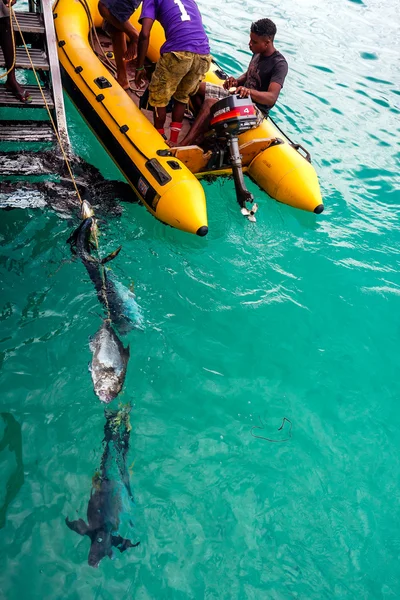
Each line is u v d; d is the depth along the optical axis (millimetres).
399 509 3029
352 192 5336
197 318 3855
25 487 2811
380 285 4340
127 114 4746
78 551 2627
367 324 4051
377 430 3410
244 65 7184
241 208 4551
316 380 3641
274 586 2646
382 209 5184
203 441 3164
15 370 3293
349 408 3510
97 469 2920
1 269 3850
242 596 2594
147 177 4406
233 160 4547
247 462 3107
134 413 3225
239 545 2766
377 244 4742
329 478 3119
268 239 4605
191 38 4293
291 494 3008
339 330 3990
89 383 3293
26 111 5523
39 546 2617
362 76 7777
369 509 3008
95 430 3074
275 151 4840
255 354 3715
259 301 4062
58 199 4445
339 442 3311
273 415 3383
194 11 4414
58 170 4652
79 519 2631
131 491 2857
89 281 3871
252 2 9641
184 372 3508
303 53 8133
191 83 4527
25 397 3174
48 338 3492
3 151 4703
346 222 4934
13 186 4465
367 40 9102
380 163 5836
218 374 3543
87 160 5145
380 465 3223
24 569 2539
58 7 5785
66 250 4047
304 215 4836
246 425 3295
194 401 3363
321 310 4090
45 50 4902
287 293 4168
